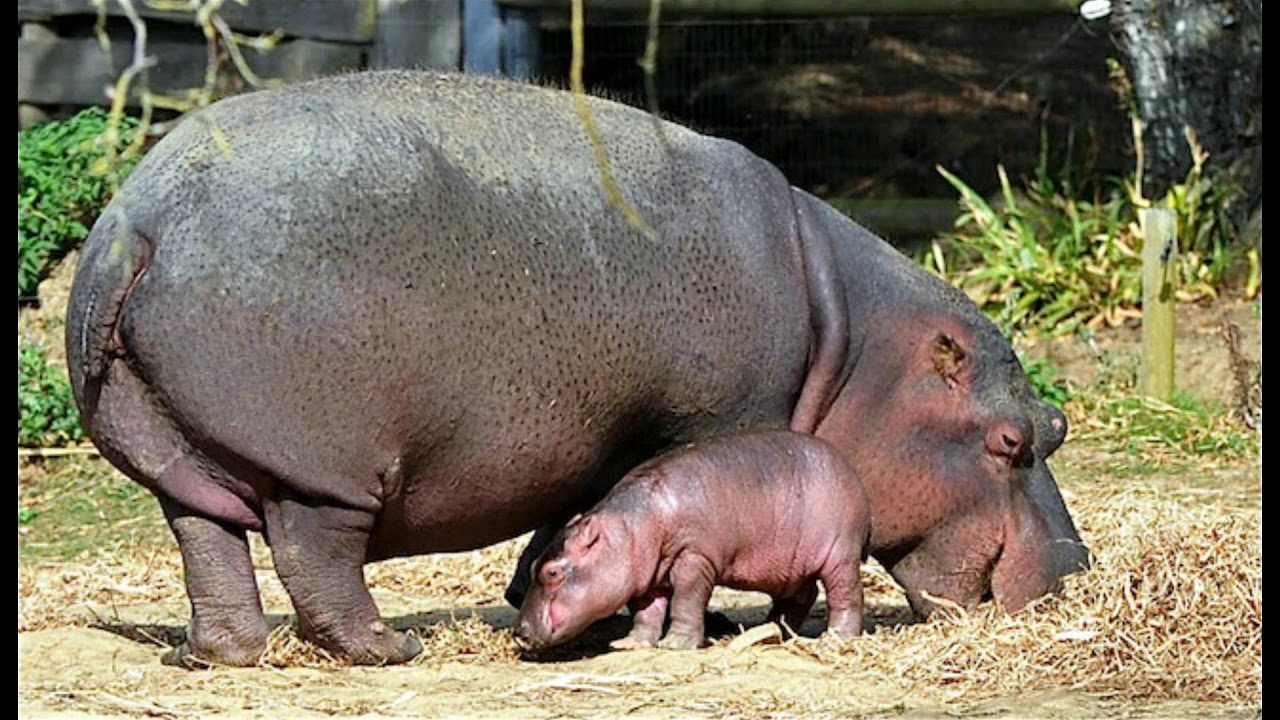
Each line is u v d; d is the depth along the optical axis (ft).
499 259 56.80
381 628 58.18
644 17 129.70
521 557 66.33
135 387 55.72
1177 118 134.10
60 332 114.42
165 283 54.24
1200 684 55.36
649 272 59.62
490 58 123.75
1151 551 62.95
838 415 64.85
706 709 52.47
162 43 127.44
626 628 63.87
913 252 135.85
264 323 54.24
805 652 59.72
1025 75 160.45
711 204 61.62
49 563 89.92
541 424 58.08
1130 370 120.26
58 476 105.29
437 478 57.72
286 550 56.54
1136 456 107.76
